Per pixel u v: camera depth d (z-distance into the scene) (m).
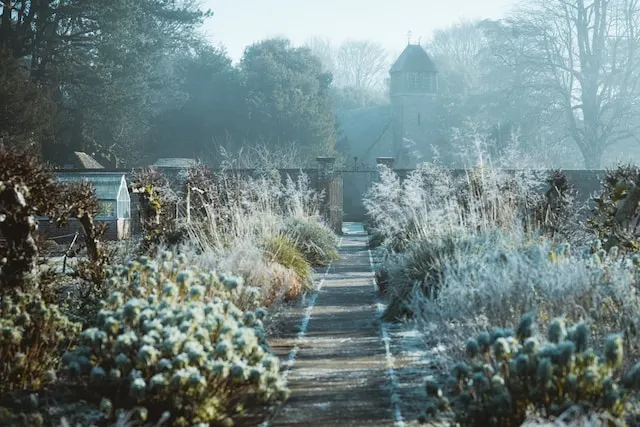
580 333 5.30
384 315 10.55
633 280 7.87
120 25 44.03
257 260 11.47
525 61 54.34
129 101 46.16
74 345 7.60
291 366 8.03
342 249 23.31
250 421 6.15
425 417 5.51
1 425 5.61
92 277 10.28
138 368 5.98
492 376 5.54
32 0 42.00
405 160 76.25
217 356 6.02
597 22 53.34
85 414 5.91
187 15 50.53
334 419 6.19
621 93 53.38
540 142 53.94
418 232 12.29
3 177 8.43
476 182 15.02
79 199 10.66
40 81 43.44
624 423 4.94
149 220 14.23
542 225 13.27
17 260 8.18
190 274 7.78
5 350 6.59
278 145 54.53
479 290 7.93
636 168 13.48
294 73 60.72
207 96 58.12
